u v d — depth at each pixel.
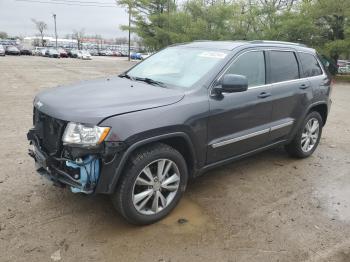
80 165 3.02
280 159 5.50
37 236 3.20
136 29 36.50
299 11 25.27
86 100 3.30
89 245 3.11
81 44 109.94
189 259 2.98
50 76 18.44
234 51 4.16
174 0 35.91
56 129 3.18
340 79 23.31
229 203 3.96
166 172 3.45
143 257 2.98
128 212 3.24
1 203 3.73
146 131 3.13
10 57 46.34
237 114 4.02
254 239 3.29
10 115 7.88
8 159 4.98
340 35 24.64
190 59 4.26
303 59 5.26
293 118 5.00
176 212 3.70
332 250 3.19
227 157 4.13
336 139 6.94
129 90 3.65
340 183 4.67
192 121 3.51
